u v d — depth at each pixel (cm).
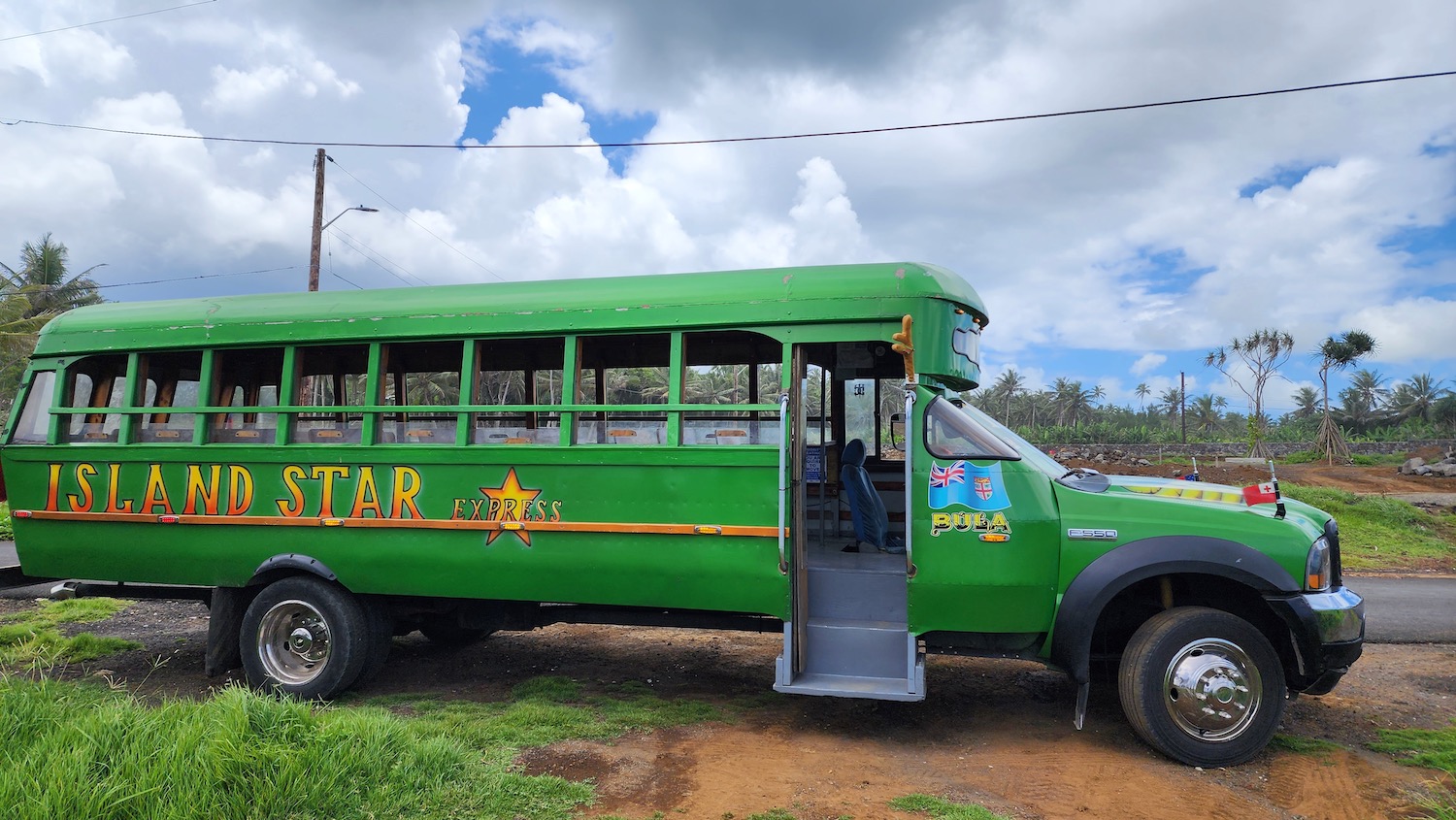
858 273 527
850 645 512
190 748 373
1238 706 457
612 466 541
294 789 360
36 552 640
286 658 594
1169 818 395
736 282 538
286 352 602
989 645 504
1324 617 459
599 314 553
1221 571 462
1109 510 486
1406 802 414
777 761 464
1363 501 1830
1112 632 550
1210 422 6644
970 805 401
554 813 388
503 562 555
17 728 405
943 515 496
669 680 638
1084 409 8438
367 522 575
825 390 677
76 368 647
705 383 610
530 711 538
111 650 733
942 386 535
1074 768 456
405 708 568
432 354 623
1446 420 5638
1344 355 3362
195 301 633
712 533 521
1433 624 885
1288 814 402
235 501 601
